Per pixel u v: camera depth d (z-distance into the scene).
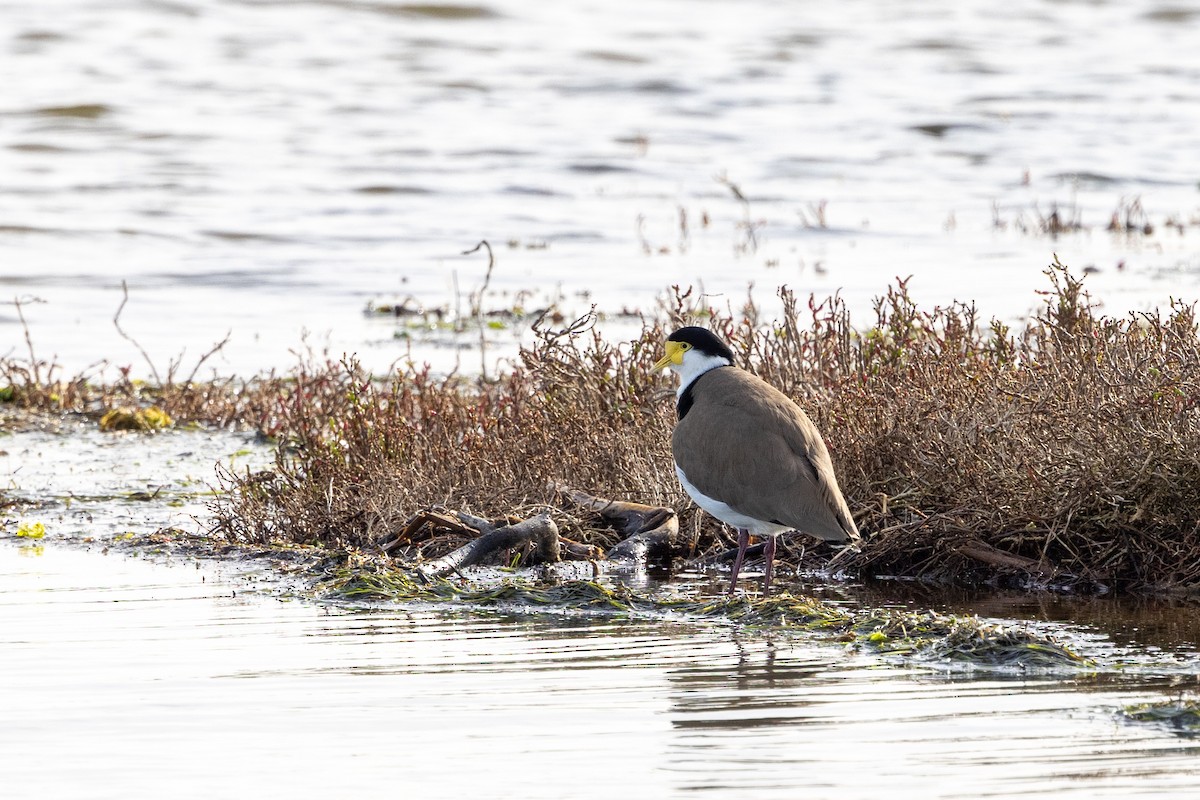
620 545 13.59
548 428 14.75
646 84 54.50
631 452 14.27
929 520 12.77
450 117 48.94
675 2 73.31
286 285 29.45
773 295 26.83
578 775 8.00
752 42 64.00
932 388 13.44
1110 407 12.31
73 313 26.94
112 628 11.12
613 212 37.09
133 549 13.95
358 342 24.67
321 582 12.52
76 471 17.58
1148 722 8.68
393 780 7.96
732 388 11.83
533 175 41.34
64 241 32.91
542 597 11.92
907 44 65.25
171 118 46.94
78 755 8.38
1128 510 12.26
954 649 10.20
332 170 41.38
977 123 49.19
